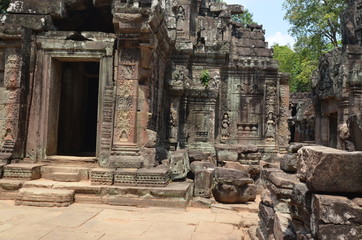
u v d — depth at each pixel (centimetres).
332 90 1388
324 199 286
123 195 780
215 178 827
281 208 442
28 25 939
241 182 802
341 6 2336
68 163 920
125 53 894
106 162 884
